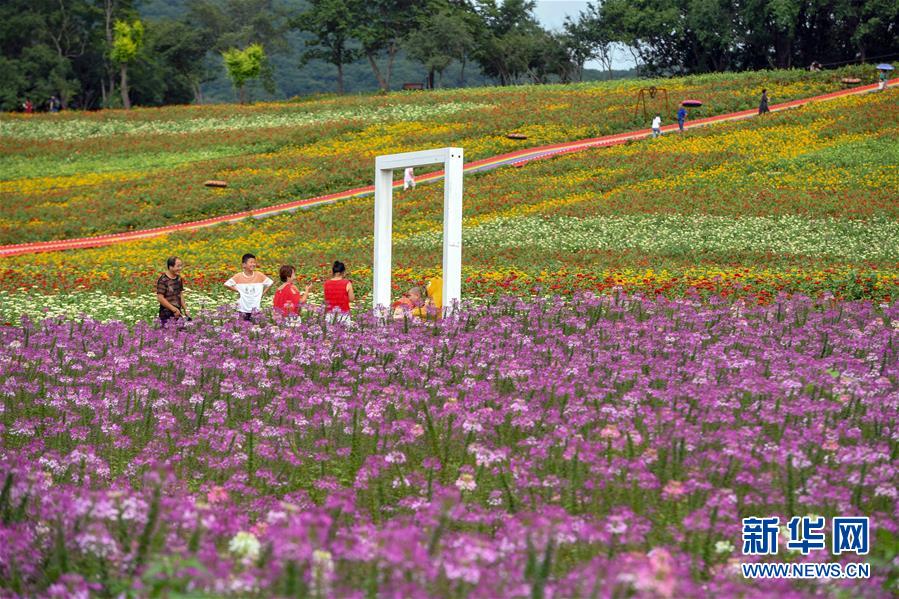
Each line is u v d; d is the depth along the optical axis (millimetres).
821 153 62438
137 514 8844
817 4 132000
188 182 73625
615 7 168625
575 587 7344
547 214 53906
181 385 17703
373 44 178000
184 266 45125
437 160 24188
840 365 17156
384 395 15312
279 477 12422
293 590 7121
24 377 18266
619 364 16875
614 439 12445
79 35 180750
